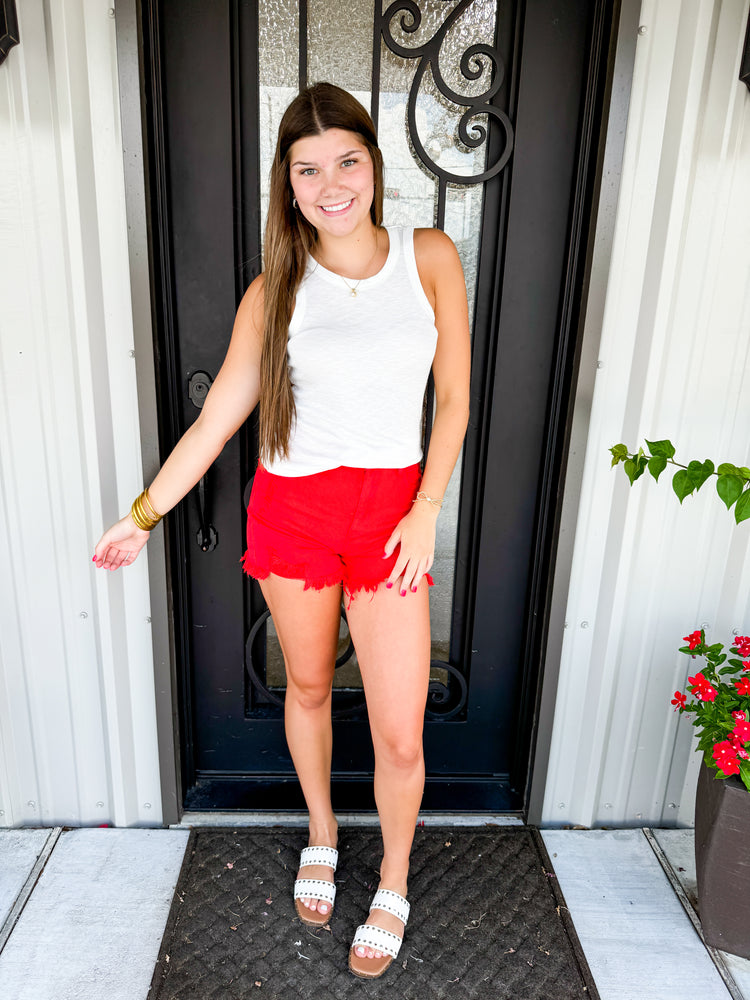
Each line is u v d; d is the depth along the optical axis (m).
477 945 1.59
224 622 1.90
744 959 1.60
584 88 1.55
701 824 1.58
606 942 1.62
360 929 1.55
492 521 1.84
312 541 1.41
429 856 1.82
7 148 1.46
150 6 1.44
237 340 1.42
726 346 1.63
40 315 1.55
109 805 1.91
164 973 1.51
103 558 1.55
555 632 1.80
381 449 1.35
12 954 1.55
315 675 1.56
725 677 1.83
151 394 1.61
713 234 1.55
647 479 1.69
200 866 1.77
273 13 1.53
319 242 1.38
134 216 1.50
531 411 1.77
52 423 1.62
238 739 2.01
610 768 1.92
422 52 1.56
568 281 1.64
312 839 1.73
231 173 1.58
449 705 2.02
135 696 1.82
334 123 1.22
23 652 1.77
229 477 1.78
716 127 1.48
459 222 1.69
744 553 1.75
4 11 1.33
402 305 1.33
